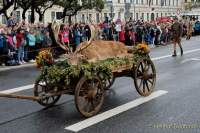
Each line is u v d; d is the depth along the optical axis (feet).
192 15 180.34
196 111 26.73
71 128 23.22
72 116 25.70
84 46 27.22
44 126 23.63
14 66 50.52
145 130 22.81
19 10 161.89
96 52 27.55
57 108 27.71
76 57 26.30
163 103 28.89
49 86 26.11
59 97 28.68
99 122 24.34
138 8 245.24
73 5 121.39
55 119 25.05
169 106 28.04
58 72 25.11
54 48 54.34
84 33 61.46
